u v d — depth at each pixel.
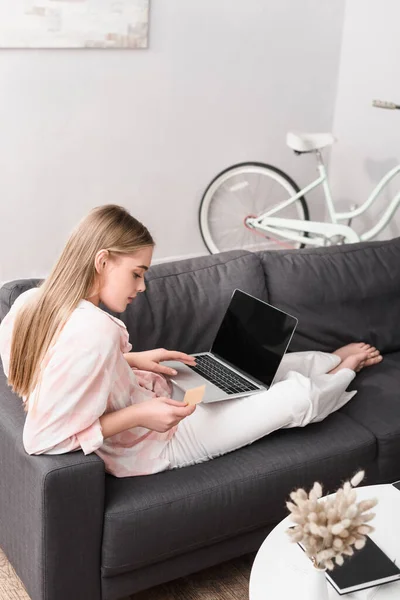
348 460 2.23
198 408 2.15
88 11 3.99
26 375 1.88
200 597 2.16
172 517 1.94
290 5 4.60
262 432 2.15
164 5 4.22
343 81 4.88
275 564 1.66
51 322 1.84
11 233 4.19
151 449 2.04
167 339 2.45
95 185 4.34
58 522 1.83
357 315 2.81
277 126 4.82
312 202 5.12
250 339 2.41
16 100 3.99
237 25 4.48
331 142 4.33
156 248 4.66
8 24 3.82
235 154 4.74
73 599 1.92
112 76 4.20
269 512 2.11
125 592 1.99
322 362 2.56
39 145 4.12
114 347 1.83
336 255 2.85
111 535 1.89
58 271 1.87
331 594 1.59
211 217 4.81
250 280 2.62
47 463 1.80
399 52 4.48
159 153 4.48
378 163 4.75
